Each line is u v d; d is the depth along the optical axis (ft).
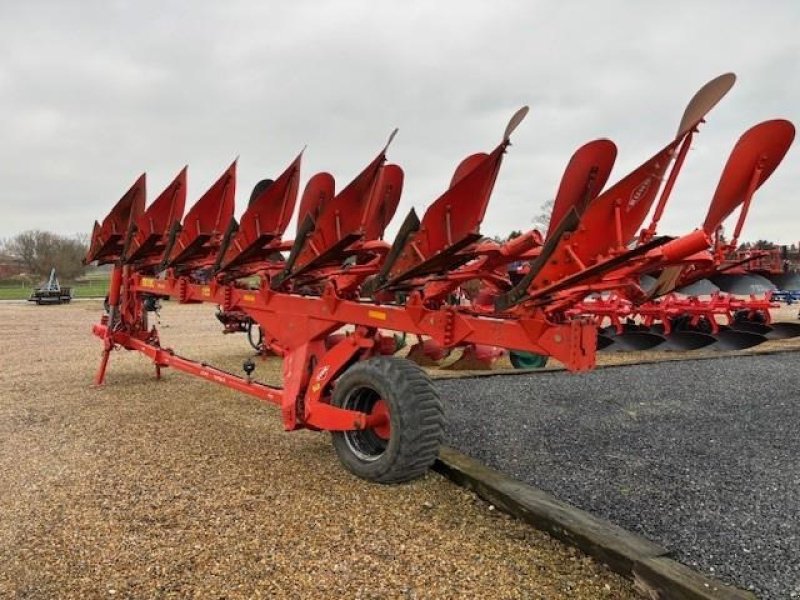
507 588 9.25
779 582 8.98
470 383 24.73
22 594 9.04
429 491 13.00
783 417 19.29
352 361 14.83
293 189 16.43
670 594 8.64
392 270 13.25
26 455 15.51
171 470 14.33
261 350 33.12
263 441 16.71
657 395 22.58
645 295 14.69
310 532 11.06
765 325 38.09
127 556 10.17
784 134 10.60
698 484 13.20
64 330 49.73
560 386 24.16
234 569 9.76
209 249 19.11
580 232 10.75
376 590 9.17
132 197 23.25
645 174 10.30
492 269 13.82
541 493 12.03
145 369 28.81
